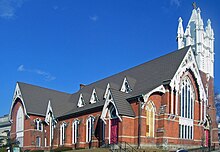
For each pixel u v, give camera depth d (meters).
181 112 52.59
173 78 50.53
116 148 47.34
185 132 52.88
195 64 55.56
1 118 106.94
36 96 75.06
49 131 69.50
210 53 64.31
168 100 50.28
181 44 64.06
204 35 64.00
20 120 74.00
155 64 57.94
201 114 56.34
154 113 50.19
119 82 62.38
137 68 62.50
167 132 49.31
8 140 71.62
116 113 48.03
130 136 48.38
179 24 65.25
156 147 49.16
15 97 75.50
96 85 71.38
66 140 62.91
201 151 49.00
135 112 49.41
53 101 73.62
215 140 60.75
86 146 58.62
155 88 49.88
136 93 51.66
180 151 40.72
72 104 71.69
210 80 63.03
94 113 58.00
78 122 61.28
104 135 52.97
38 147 70.25
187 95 54.34
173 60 54.28
